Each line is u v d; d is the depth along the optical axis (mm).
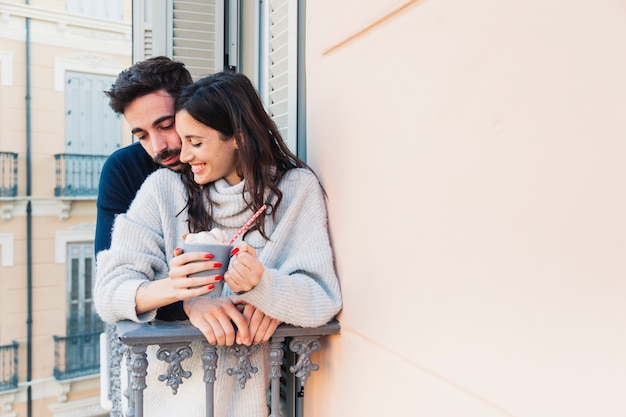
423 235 810
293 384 1295
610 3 505
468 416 706
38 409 7094
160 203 1094
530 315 609
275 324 986
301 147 1354
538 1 591
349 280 1036
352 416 1022
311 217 1107
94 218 7500
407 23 843
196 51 2006
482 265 686
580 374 545
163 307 1011
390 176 896
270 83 1587
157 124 1162
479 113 689
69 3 7148
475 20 693
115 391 1522
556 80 569
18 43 6867
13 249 6906
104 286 993
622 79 495
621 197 498
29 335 7008
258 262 901
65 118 7258
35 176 7055
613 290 508
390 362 895
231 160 1080
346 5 1024
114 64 7570
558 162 568
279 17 1540
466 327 716
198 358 1030
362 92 985
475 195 696
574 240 551
